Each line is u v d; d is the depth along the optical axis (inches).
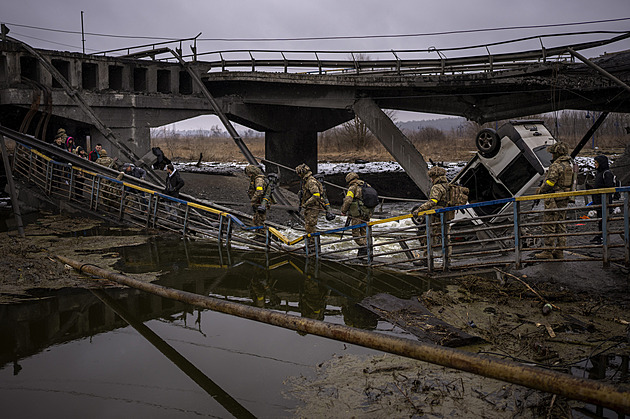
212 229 432.5
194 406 155.5
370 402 154.7
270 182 401.4
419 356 146.7
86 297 271.6
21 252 358.3
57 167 592.4
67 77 767.1
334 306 249.1
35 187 594.6
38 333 219.9
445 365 141.4
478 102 745.6
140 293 279.9
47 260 341.4
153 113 842.2
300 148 1067.9
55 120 778.8
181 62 846.5
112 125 796.0
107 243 410.0
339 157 1831.9
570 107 669.3
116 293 279.7
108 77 823.1
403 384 166.2
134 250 387.9
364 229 348.8
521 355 182.4
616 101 631.2
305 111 1059.3
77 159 551.2
